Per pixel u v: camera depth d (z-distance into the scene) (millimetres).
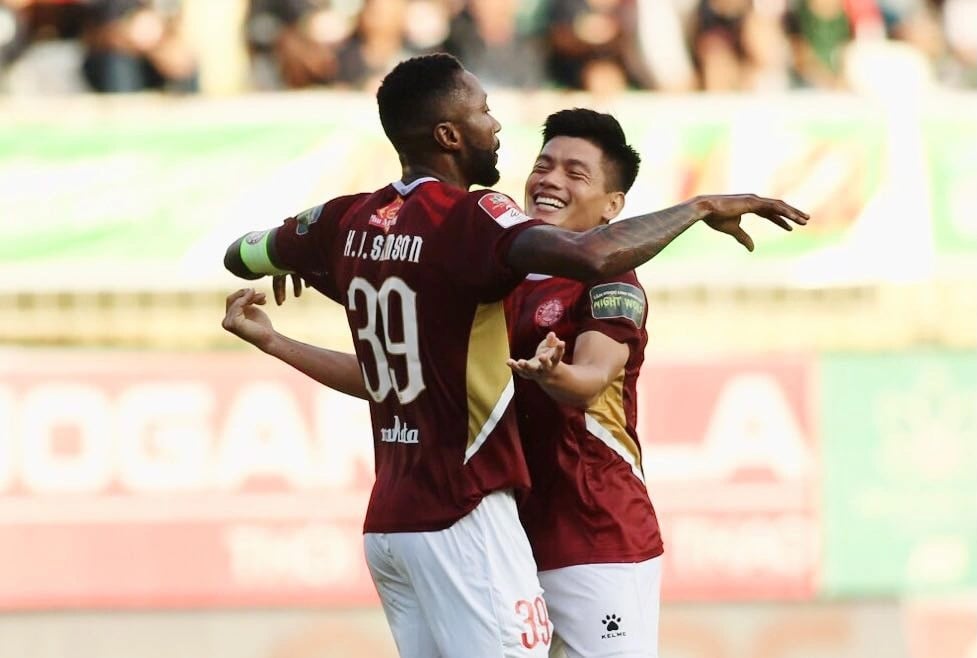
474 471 13367
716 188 31734
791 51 34812
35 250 30844
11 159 30938
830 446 31172
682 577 30641
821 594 30844
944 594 31062
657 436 30922
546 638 13711
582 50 33531
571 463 15141
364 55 33812
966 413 31484
